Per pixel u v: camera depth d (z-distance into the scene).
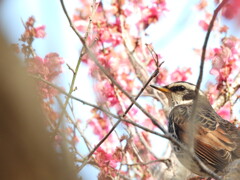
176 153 12.92
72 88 11.30
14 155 4.63
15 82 4.66
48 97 10.18
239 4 7.43
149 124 15.25
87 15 15.84
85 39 11.41
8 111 4.62
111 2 16.20
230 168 12.11
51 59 11.20
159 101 15.93
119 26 16.03
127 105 15.34
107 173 12.18
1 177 4.61
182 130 13.47
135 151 12.77
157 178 13.05
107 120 14.54
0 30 4.71
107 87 14.77
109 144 13.77
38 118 4.78
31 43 12.20
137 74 15.66
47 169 4.75
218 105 14.85
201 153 12.83
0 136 4.61
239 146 12.84
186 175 13.20
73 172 5.21
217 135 12.98
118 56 15.88
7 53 4.69
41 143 4.76
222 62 14.61
